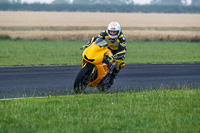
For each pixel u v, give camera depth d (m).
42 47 95.75
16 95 31.27
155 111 24.88
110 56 31.47
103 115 23.27
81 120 21.84
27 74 44.28
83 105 26.11
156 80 42.31
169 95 31.36
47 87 35.72
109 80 33.59
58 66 53.81
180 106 26.81
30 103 26.48
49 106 25.31
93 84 32.66
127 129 20.03
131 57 73.94
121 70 50.31
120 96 30.19
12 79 39.97
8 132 19.06
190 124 21.66
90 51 31.30
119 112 24.08
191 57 75.25
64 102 27.17
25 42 112.88
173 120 22.52
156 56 76.88
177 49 97.38
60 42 117.62
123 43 32.09
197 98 30.30
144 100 28.97
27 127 20.06
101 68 31.30
